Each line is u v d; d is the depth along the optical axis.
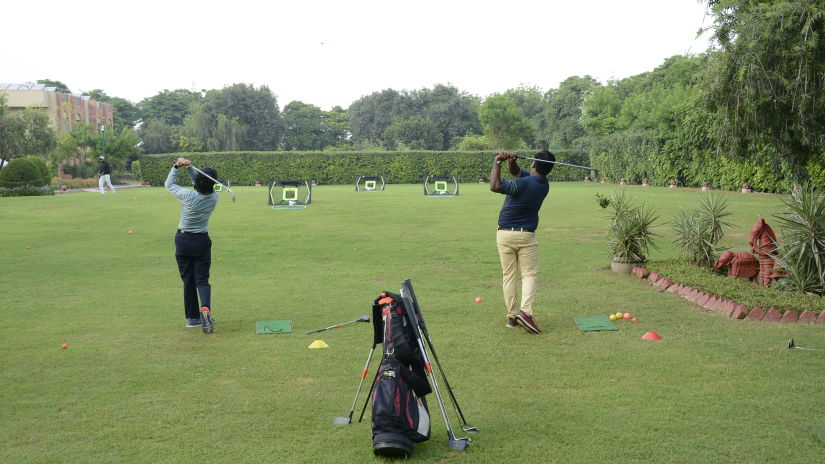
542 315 7.77
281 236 15.34
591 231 15.96
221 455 4.07
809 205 8.07
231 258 12.37
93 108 64.94
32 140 41.03
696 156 33.09
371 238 14.99
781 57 9.16
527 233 7.04
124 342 6.66
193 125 69.69
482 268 11.15
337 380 5.46
